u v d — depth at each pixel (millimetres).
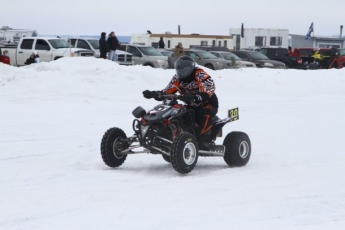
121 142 11375
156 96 11086
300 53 50625
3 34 54281
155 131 10656
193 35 62719
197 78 11070
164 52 40594
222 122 11547
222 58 40281
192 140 10703
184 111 10961
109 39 33406
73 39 37625
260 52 46375
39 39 35344
